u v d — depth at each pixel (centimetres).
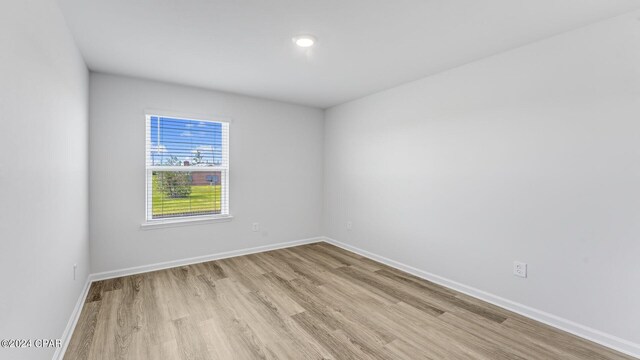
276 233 446
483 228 275
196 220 374
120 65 293
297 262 385
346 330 224
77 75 245
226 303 265
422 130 332
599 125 206
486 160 271
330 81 345
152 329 221
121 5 189
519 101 247
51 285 168
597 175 207
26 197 132
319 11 198
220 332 219
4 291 111
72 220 222
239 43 246
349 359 190
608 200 203
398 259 362
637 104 191
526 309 245
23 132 129
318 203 491
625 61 195
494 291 267
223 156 398
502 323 234
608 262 203
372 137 400
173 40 240
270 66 298
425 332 222
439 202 314
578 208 216
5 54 111
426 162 328
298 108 462
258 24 215
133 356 190
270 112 433
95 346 200
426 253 328
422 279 328
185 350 197
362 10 196
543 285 235
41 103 152
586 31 211
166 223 354
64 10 193
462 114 291
